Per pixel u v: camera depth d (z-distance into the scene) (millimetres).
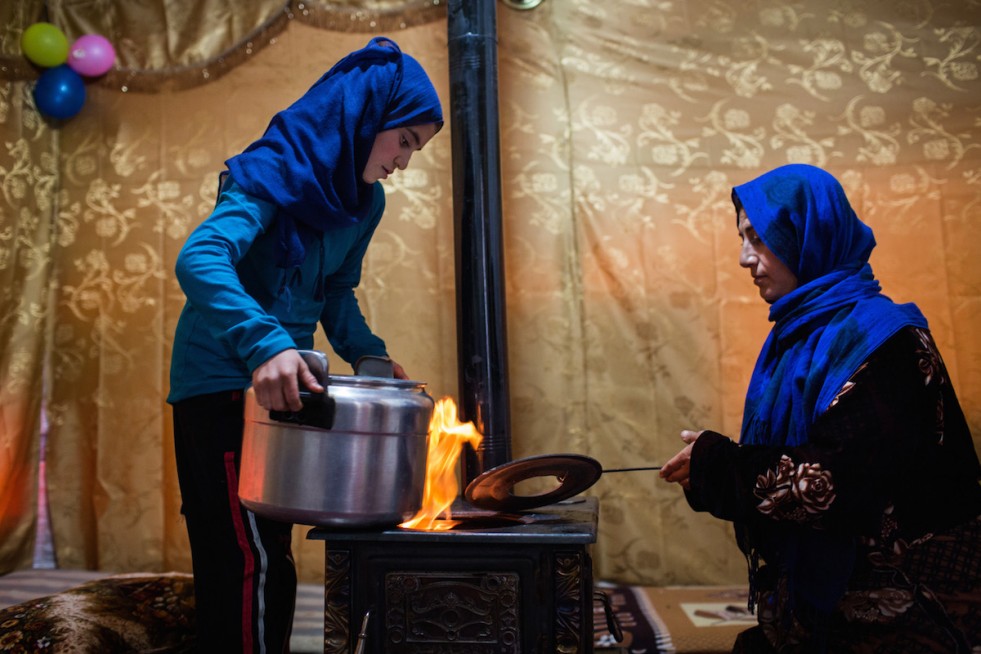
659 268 3291
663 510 3201
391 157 1788
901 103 3311
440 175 3357
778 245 1675
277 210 1688
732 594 2977
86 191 3416
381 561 1461
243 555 1649
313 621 2672
